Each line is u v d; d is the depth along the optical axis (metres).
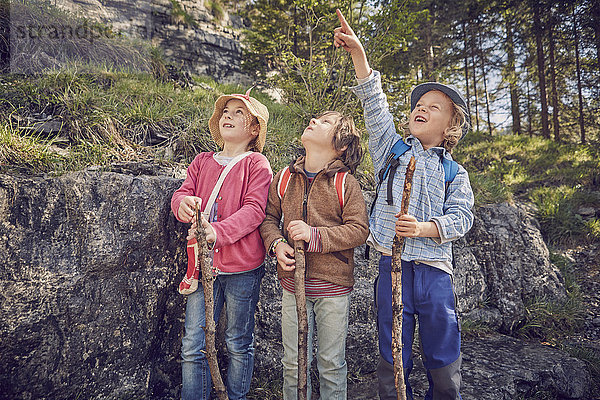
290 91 5.09
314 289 2.04
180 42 9.91
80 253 2.24
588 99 11.88
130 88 3.75
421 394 2.67
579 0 10.41
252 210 2.16
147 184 2.48
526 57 13.59
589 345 3.71
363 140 4.66
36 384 2.09
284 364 2.10
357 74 2.27
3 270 2.04
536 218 6.02
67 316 2.17
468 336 3.56
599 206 6.39
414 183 2.10
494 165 8.48
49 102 3.12
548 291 4.17
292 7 6.64
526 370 3.01
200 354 2.12
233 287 2.19
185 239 2.59
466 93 14.04
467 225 2.04
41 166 2.47
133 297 2.39
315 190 2.10
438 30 11.38
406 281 2.05
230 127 2.38
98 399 2.25
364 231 2.05
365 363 2.90
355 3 5.12
